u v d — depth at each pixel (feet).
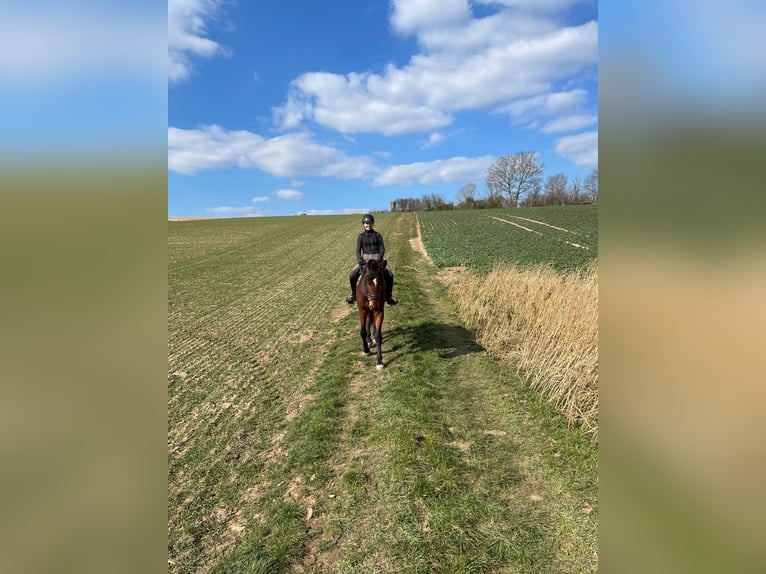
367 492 13.69
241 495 13.92
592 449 15.40
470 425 17.67
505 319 31.27
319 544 11.71
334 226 155.53
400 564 10.94
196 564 11.16
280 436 17.57
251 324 35.99
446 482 13.89
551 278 37.01
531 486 13.78
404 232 126.72
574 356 19.67
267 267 69.46
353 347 28.68
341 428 17.87
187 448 16.85
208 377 24.35
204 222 192.03
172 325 35.73
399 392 20.68
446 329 31.91
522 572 10.57
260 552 11.44
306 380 23.54
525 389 20.89
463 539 11.62
